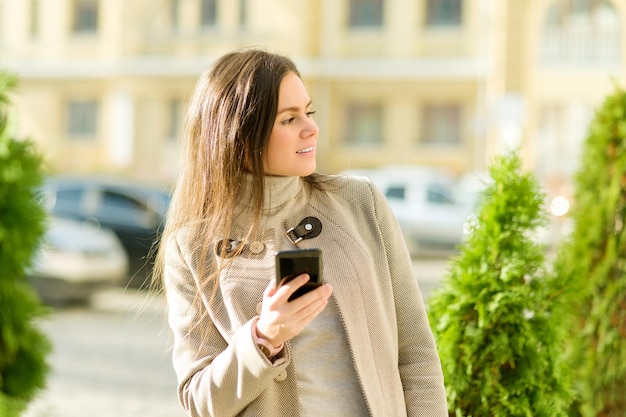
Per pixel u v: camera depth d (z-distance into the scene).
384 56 26.69
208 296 2.03
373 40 26.72
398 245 2.19
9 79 4.07
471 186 17.77
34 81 28.16
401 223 17.28
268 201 2.09
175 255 2.10
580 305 3.69
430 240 17.22
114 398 6.60
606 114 3.77
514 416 2.77
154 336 9.07
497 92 24.12
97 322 9.78
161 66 27.19
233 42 26.84
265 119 2.02
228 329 2.00
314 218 2.10
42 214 4.06
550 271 2.97
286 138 2.04
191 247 2.07
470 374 2.80
